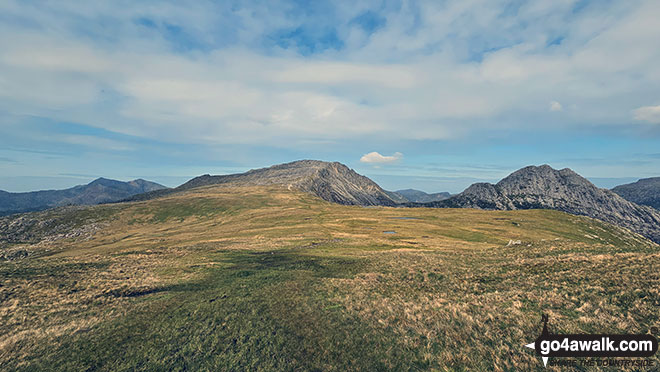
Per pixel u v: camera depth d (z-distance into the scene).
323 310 24.39
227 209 186.12
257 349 18.58
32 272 34.97
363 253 51.50
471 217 146.38
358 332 20.16
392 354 17.20
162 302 26.81
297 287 30.95
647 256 25.81
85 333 20.88
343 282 32.56
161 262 44.12
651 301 17.95
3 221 167.12
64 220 172.38
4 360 17.62
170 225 161.12
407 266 38.09
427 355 16.59
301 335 20.17
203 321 22.70
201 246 61.81
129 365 17.16
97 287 30.64
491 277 30.23
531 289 24.53
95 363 17.39
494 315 20.20
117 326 21.98
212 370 16.59
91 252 84.31
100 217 178.25
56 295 27.89
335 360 17.09
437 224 118.56
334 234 84.75
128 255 50.81
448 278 31.83
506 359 15.35
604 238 122.62
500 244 77.50
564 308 19.73
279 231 92.25
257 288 30.77
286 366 16.72
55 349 18.83
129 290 30.09
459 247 61.66
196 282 33.34
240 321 22.56
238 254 51.38
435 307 23.48
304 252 53.34
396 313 22.88
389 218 135.38
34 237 150.50
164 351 18.56
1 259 102.94
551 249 40.31
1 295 26.88
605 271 24.39
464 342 17.42
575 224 138.75
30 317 23.17
